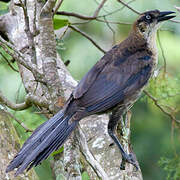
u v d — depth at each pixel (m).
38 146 8.33
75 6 14.32
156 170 14.39
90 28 14.90
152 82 12.17
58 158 9.59
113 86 9.48
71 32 14.42
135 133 14.57
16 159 8.19
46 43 9.06
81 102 9.03
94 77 9.46
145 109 14.61
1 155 9.25
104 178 8.06
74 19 14.69
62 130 8.55
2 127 9.60
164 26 13.20
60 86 8.91
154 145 14.48
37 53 10.66
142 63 9.88
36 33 10.08
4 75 13.15
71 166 8.25
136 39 10.21
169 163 11.40
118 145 9.45
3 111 9.92
